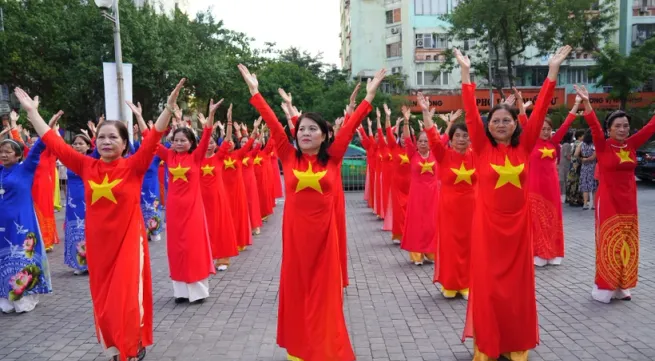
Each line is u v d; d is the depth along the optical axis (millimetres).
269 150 11500
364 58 37188
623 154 5492
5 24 20219
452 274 5828
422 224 7273
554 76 3930
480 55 31156
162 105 25578
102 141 4000
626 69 26672
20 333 5059
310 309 3871
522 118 5004
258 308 5695
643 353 4320
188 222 5797
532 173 7242
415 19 35844
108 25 20422
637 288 6152
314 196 3844
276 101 29141
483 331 3963
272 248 8852
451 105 35219
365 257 8062
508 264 3939
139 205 4230
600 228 5672
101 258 4062
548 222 7223
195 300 5906
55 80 21547
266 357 4383
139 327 4113
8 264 5625
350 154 18062
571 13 26938
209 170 7121
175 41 23438
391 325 5098
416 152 7332
